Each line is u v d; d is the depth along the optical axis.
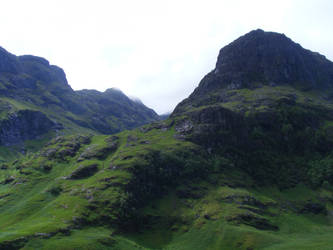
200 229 179.38
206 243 164.12
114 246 149.50
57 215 172.75
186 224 188.50
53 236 144.88
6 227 165.50
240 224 177.00
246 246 152.75
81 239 146.12
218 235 168.50
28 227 154.25
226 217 184.00
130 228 179.00
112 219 175.38
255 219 182.88
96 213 178.62
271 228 179.50
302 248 139.75
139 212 191.88
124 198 191.50
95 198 192.38
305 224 189.00
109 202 187.50
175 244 169.25
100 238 150.00
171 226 189.00
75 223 163.62
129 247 154.62
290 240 158.88
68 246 135.75
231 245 156.75
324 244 144.12
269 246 148.38
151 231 183.25
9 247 129.00
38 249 131.75
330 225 193.38
